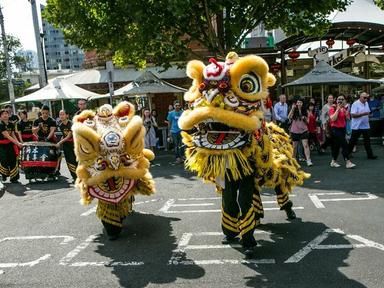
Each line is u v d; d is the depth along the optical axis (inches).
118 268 183.3
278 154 222.7
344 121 396.5
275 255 188.4
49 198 345.1
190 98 198.7
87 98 671.8
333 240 203.2
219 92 185.8
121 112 227.1
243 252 194.2
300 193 303.9
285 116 470.3
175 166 484.1
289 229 223.3
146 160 228.5
